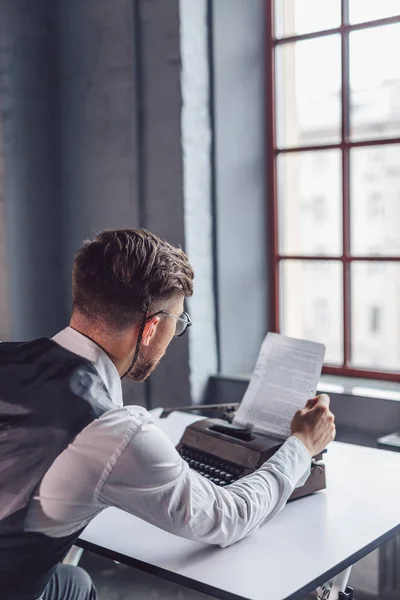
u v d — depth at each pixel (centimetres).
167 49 326
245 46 344
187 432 210
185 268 154
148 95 336
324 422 183
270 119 353
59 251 376
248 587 141
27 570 137
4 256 352
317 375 193
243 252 350
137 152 341
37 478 133
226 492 155
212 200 339
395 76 319
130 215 346
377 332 2795
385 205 2756
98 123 355
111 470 135
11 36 347
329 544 160
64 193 372
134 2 334
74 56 360
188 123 327
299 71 345
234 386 334
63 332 149
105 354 147
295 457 173
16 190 354
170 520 142
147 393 349
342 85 326
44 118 365
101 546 161
